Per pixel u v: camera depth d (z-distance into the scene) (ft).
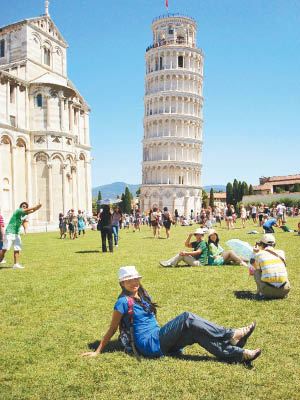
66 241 96.37
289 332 24.14
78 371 19.44
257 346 22.12
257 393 16.99
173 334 20.24
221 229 124.16
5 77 150.71
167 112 338.13
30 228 149.48
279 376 18.48
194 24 353.10
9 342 23.50
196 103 346.74
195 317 20.43
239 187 418.10
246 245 50.90
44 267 51.31
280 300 31.53
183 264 51.96
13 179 155.43
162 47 340.39
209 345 20.08
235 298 32.71
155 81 344.90
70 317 28.43
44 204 165.99
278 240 79.20
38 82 164.35
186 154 336.08
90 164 213.87
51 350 22.29
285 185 426.92
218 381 18.08
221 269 46.50
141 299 21.99
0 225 51.93
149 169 337.11
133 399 16.70
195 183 340.18
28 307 31.22
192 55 345.92
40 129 165.99
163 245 80.02
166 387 17.63
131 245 80.89
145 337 20.85
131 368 19.61
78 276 44.29
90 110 215.51
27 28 167.94
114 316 20.99
